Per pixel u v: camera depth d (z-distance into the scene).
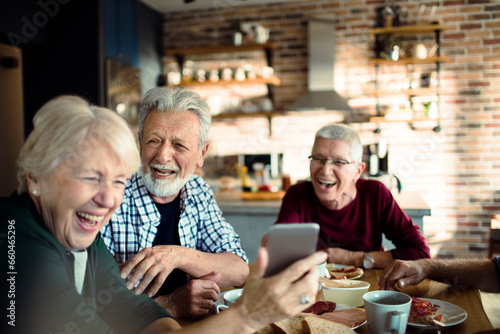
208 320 0.76
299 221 1.98
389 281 1.29
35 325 0.78
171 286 1.38
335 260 1.66
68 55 3.65
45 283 0.79
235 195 3.78
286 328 0.87
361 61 4.32
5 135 3.93
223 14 4.62
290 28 4.48
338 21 4.35
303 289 0.70
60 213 0.83
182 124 1.38
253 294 0.71
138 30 4.28
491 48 4.06
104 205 0.83
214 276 1.23
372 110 4.32
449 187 4.20
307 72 4.46
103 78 3.65
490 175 4.11
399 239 1.88
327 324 0.87
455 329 0.97
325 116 4.43
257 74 4.39
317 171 1.87
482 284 1.31
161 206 1.51
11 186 3.94
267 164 4.45
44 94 3.70
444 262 1.35
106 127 0.82
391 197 1.93
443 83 4.18
